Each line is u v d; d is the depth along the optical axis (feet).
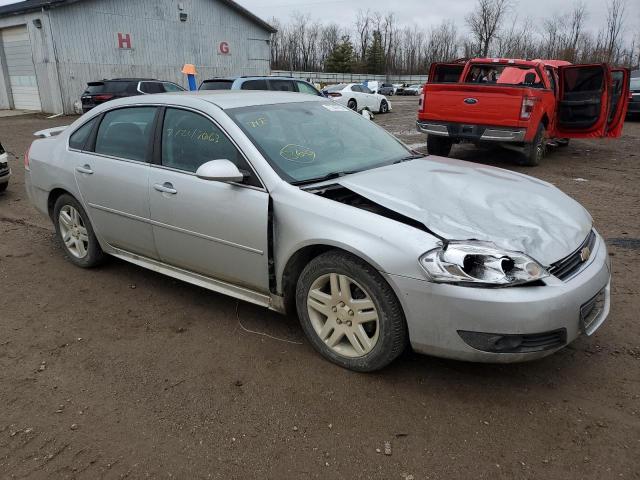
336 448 8.11
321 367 10.19
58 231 15.61
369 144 13.03
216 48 90.84
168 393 9.50
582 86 33.22
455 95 30.50
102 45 74.84
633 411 8.80
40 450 8.15
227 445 8.21
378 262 8.80
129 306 12.93
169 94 13.05
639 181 27.27
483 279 8.21
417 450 8.04
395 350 9.24
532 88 29.37
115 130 13.41
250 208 10.37
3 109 79.56
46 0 70.49
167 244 12.22
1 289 13.99
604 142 42.42
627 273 14.61
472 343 8.42
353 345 9.76
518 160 32.09
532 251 8.68
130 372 10.16
